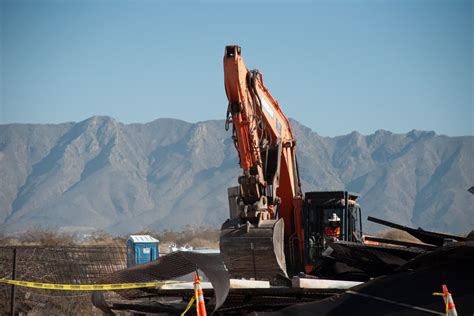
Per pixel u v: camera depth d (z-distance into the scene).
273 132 42.91
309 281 29.47
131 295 33.19
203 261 25.81
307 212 49.91
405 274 26.72
